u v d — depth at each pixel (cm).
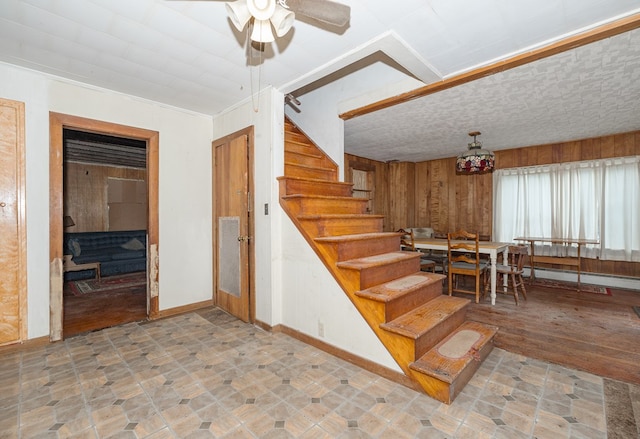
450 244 412
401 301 231
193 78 275
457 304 259
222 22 196
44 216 266
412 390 197
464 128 431
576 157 501
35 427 162
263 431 159
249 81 279
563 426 163
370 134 464
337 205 312
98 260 538
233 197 335
